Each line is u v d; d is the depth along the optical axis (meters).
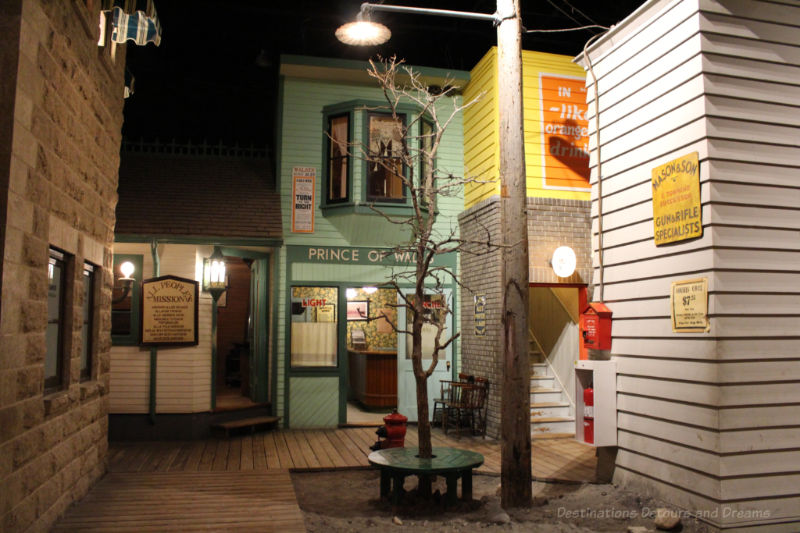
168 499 6.00
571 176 9.58
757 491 5.08
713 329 5.16
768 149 5.48
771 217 5.42
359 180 10.23
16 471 4.26
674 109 5.72
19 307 4.28
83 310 6.37
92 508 5.65
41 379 4.74
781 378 5.27
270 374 10.34
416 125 10.52
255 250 10.52
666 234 5.74
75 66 5.45
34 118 4.48
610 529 5.19
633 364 6.15
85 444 6.11
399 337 10.68
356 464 7.66
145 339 9.35
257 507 5.76
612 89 6.64
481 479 7.17
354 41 6.40
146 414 9.37
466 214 10.42
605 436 6.29
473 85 10.48
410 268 10.70
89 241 6.10
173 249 9.73
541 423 9.46
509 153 5.88
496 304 9.24
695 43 5.46
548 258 9.25
